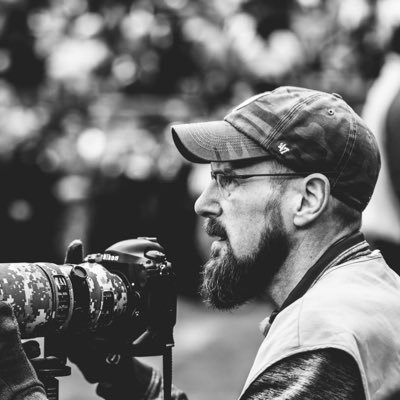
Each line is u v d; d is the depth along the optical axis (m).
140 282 7.36
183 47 25.86
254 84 24.77
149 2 26.97
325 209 6.86
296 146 6.81
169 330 7.46
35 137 25.16
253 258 6.97
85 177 24.91
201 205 7.20
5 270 6.56
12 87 26.45
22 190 25.08
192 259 24.09
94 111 25.61
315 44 26.27
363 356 6.30
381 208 13.70
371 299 6.59
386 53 16.12
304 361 6.24
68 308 6.84
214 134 7.03
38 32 27.22
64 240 24.98
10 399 6.10
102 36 26.86
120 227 24.59
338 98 7.12
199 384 18.30
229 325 22.17
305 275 6.87
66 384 18.17
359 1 25.78
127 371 7.92
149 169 24.28
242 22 25.66
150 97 25.86
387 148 13.42
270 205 6.91
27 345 6.70
